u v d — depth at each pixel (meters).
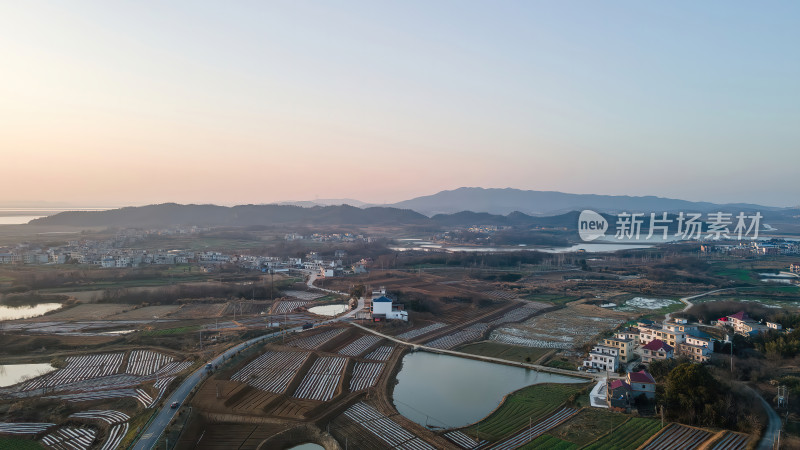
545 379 105.56
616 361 109.56
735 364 102.69
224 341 130.75
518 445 73.19
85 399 92.06
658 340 115.81
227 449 73.50
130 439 73.00
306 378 103.56
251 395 92.44
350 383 101.88
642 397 88.06
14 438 76.50
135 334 137.62
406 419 83.69
